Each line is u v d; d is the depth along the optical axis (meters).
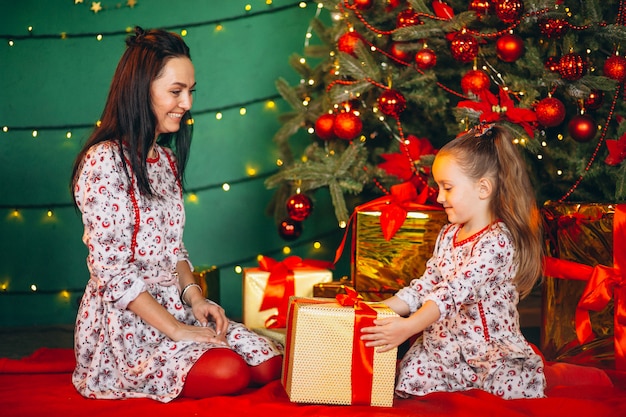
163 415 2.04
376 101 3.12
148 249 2.31
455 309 2.21
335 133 2.98
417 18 2.92
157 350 2.24
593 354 2.71
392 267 2.77
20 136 3.75
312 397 2.14
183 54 2.32
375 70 2.96
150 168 2.38
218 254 3.90
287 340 2.24
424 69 2.88
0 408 2.12
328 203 3.93
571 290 2.72
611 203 2.70
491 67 2.86
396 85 2.99
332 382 2.14
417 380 2.27
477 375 2.28
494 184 2.31
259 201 3.90
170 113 2.32
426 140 2.99
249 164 3.88
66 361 2.74
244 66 3.85
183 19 3.80
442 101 3.00
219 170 3.87
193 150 3.85
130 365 2.25
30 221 3.77
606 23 2.84
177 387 2.19
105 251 2.23
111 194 2.25
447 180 2.31
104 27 3.76
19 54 3.73
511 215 2.31
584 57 2.83
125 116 2.28
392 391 2.15
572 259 2.70
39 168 3.76
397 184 3.02
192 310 2.42
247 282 2.90
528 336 3.25
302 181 3.22
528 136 2.74
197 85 3.83
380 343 2.13
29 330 3.66
